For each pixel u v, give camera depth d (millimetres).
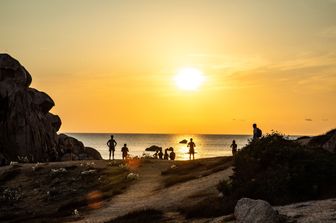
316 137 30828
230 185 21984
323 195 18594
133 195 29438
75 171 40750
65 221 23875
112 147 50719
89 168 41438
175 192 27172
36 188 37031
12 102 59062
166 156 61344
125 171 39000
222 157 41031
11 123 58250
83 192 34125
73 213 26344
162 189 29750
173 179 32062
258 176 21156
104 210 25688
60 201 32594
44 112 71500
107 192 31875
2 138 57188
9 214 30078
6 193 35500
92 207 27516
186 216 19344
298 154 21344
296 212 15492
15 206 32719
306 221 13859
